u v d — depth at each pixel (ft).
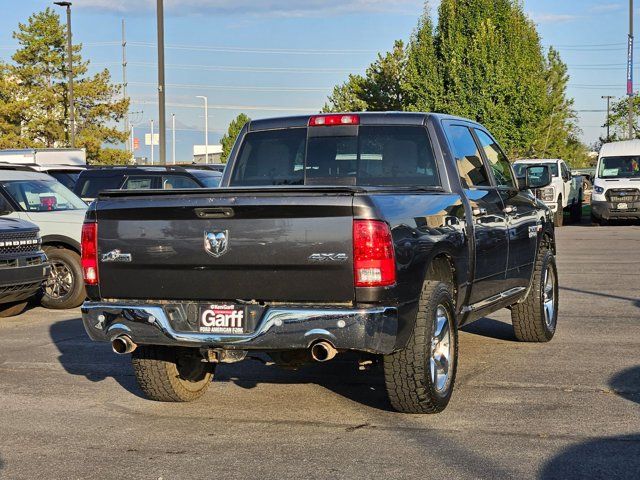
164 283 20.03
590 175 127.65
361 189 18.78
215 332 19.63
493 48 130.31
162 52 86.33
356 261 18.42
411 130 24.81
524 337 29.89
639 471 16.83
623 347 29.17
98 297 20.88
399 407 20.83
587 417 20.66
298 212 18.71
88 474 17.20
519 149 134.00
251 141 26.30
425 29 136.26
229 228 19.27
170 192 19.79
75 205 45.65
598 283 46.24
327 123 25.48
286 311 18.78
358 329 18.37
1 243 36.29
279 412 21.72
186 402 22.95
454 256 22.12
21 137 171.63
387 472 16.97
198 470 17.33
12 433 20.20
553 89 224.94
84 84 177.17
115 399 23.43
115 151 182.80
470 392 23.27
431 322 20.27
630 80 150.51
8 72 176.24
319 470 17.17
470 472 16.88
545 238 30.89
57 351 30.55
